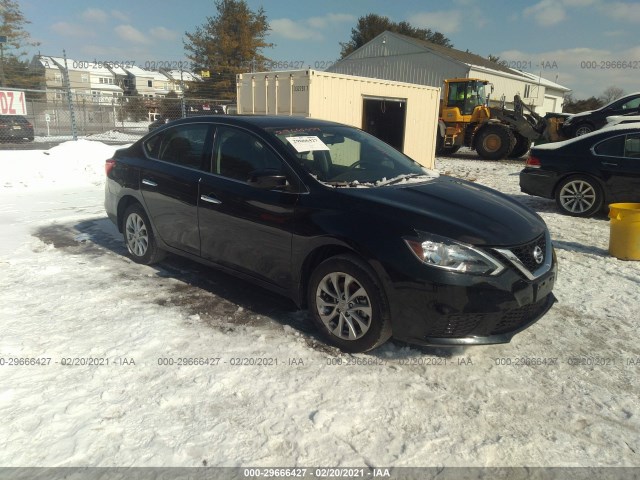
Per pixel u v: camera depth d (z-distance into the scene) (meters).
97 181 10.66
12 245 5.79
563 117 19.39
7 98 14.02
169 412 2.71
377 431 2.61
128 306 4.08
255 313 4.02
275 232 3.72
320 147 4.03
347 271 3.30
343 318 3.40
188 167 4.50
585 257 5.79
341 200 3.45
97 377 3.01
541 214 8.24
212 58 37.22
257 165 3.96
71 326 3.68
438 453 2.46
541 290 3.30
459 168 15.66
